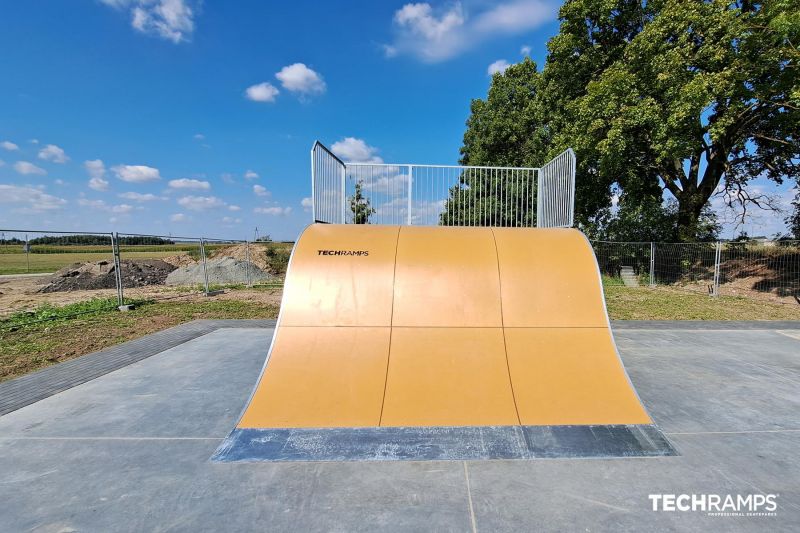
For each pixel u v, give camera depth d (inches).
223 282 613.9
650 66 444.5
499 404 120.7
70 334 258.1
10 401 144.8
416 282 150.4
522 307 147.2
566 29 577.9
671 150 435.5
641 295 488.4
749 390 157.5
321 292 147.3
